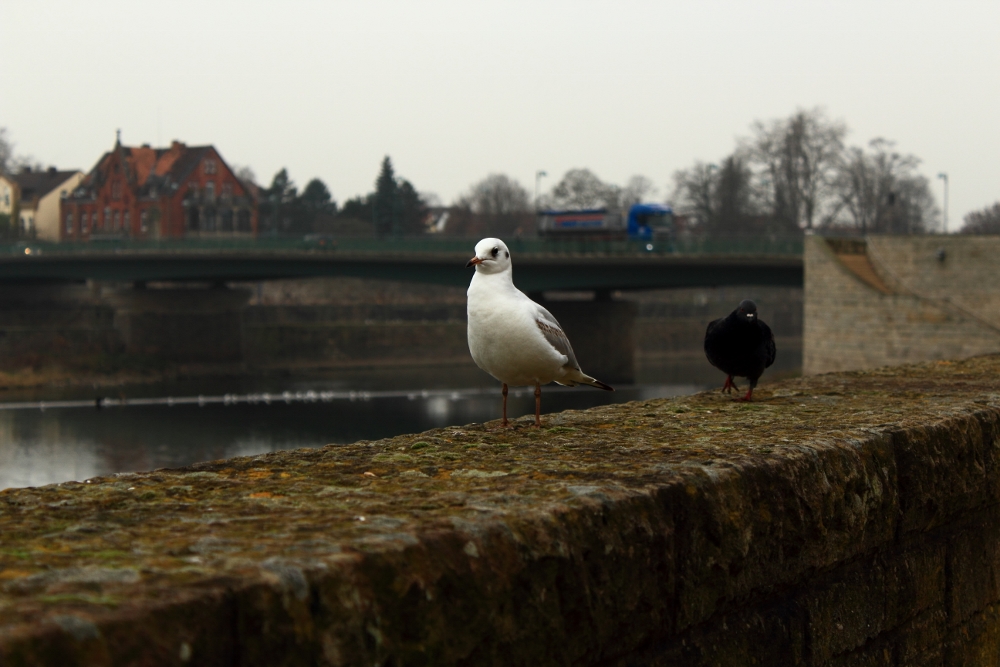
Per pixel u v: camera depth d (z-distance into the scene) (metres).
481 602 3.38
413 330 107.25
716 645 4.41
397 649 3.14
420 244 74.19
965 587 6.43
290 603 2.93
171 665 2.64
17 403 69.94
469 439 6.30
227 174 139.88
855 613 5.29
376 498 4.22
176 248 86.69
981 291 48.50
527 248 71.25
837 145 108.38
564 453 5.54
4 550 3.32
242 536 3.48
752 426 6.61
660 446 5.71
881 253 51.66
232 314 96.69
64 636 2.48
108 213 139.25
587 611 3.75
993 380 9.84
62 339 92.94
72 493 4.47
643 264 67.00
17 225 151.88
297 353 101.88
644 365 101.00
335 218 174.62
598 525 3.87
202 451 50.62
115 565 3.09
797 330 127.75
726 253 64.75
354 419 60.75
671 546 4.16
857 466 5.38
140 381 86.00
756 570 4.61
